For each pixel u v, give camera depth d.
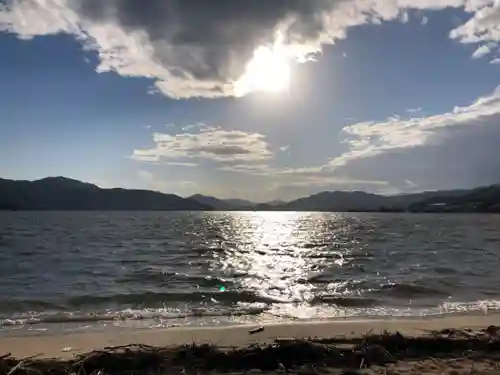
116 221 87.00
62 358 6.93
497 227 75.19
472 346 7.87
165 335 8.92
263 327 9.66
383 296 14.82
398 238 48.88
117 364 6.64
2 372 6.27
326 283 18.06
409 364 6.94
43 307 12.72
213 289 16.39
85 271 21.59
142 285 17.47
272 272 22.06
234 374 6.47
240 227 80.19
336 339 8.15
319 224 93.81
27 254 29.09
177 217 127.50
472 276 19.97
